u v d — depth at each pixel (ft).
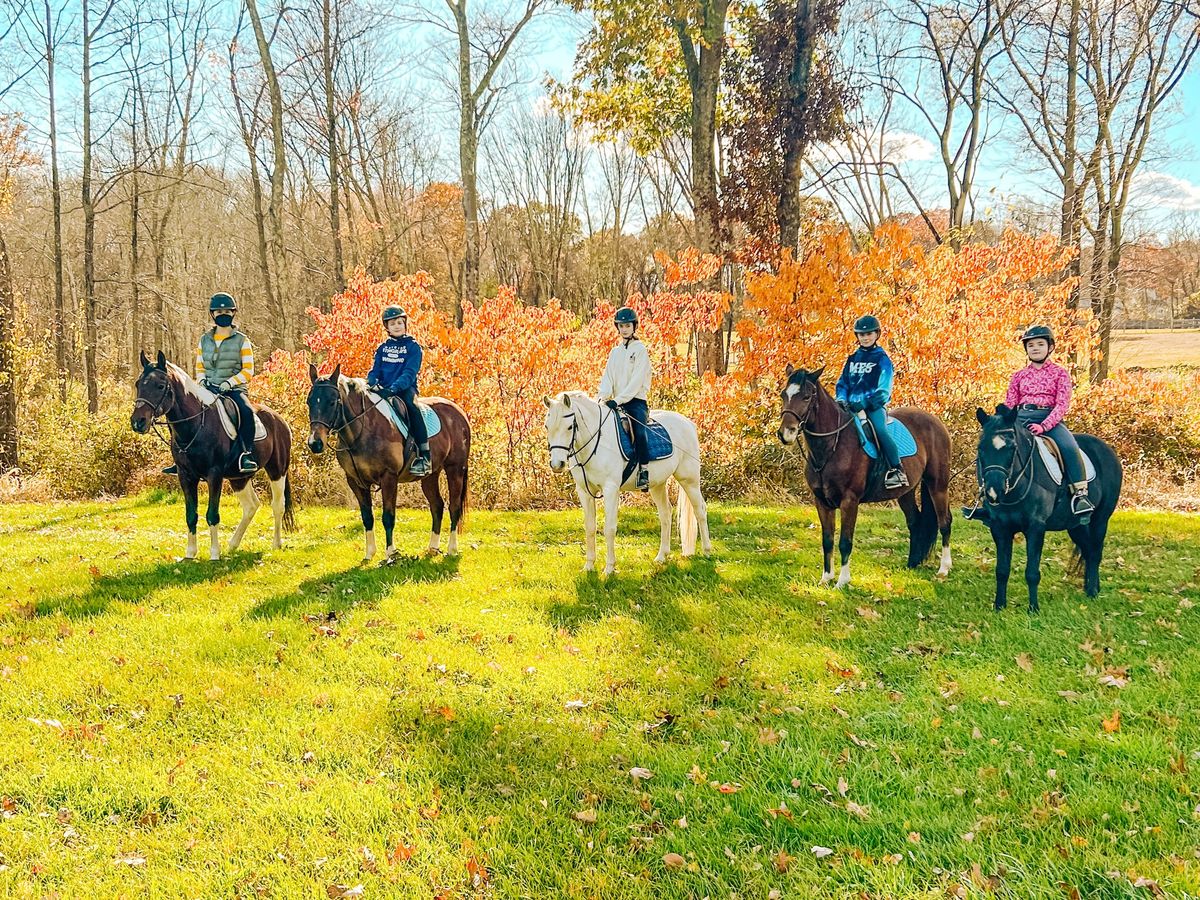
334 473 44.27
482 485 43.29
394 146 107.76
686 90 63.41
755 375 44.16
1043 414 21.39
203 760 13.46
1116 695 15.60
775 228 53.47
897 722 14.71
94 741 14.03
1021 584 24.04
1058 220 65.72
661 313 44.32
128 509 40.93
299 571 26.02
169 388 25.09
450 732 14.56
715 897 10.16
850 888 10.14
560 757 13.71
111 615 20.75
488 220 139.74
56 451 48.47
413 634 19.69
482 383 44.09
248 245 105.70
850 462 23.59
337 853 11.15
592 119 64.69
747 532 34.04
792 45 51.60
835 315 42.78
